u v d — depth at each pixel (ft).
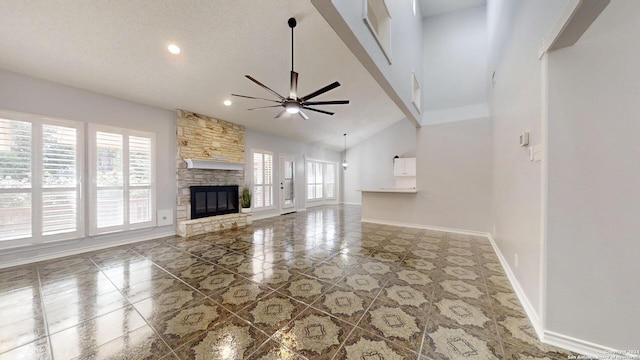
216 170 17.22
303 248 12.11
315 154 29.60
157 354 4.84
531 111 6.13
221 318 6.05
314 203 31.07
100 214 12.00
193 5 8.17
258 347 5.00
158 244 12.87
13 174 9.63
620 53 4.37
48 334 5.49
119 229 12.61
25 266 9.63
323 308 6.48
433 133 16.37
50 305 6.71
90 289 7.66
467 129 15.25
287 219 21.06
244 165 19.29
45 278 8.52
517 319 5.95
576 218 4.76
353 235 14.89
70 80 10.80
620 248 4.44
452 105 15.83
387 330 5.54
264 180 21.94
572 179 4.78
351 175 33.71
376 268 9.36
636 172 4.32
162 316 6.15
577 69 4.72
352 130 27.17
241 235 14.99
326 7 5.27
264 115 18.08
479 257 10.68
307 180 28.86
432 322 5.84
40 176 10.22
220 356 4.76
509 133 8.67
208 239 13.99
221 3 8.29
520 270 7.10
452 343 5.10
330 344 5.08
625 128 4.37
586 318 4.70
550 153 4.98
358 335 5.36
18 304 6.77
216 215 17.01
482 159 14.83
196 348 4.99
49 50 9.02
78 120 11.37
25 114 9.93
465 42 15.49
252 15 8.96
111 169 12.39
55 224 10.61
